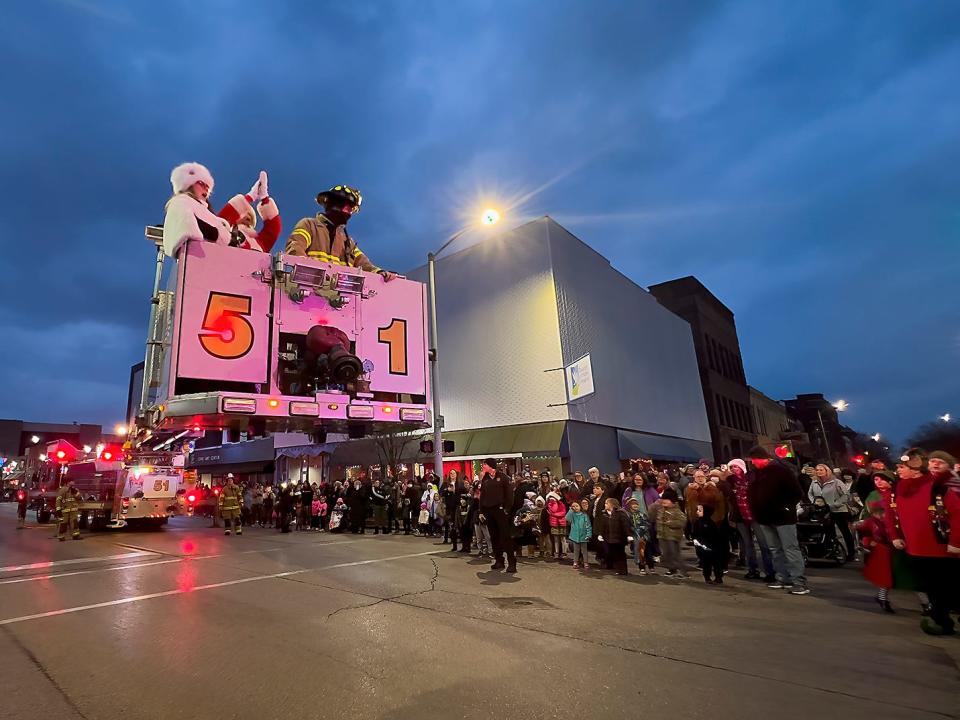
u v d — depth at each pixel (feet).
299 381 23.75
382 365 25.93
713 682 13.71
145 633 18.31
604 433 77.46
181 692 13.30
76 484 59.36
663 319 112.47
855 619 19.92
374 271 29.96
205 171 28.81
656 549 34.32
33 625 19.53
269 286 23.71
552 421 68.95
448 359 81.15
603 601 22.84
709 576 27.17
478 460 70.69
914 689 13.21
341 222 32.32
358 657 15.67
